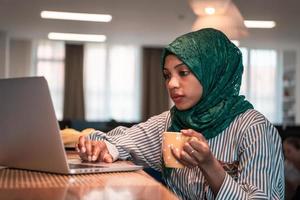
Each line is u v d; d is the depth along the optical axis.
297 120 9.55
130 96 9.66
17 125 1.07
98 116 9.55
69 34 8.23
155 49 9.58
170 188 1.34
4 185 0.86
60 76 9.34
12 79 1.04
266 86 10.01
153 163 1.51
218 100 1.33
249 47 9.44
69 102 9.20
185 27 7.34
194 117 1.33
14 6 6.07
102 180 0.94
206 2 3.43
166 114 1.56
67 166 1.01
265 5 5.72
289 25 7.02
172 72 1.32
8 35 8.46
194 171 1.28
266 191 1.12
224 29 3.51
